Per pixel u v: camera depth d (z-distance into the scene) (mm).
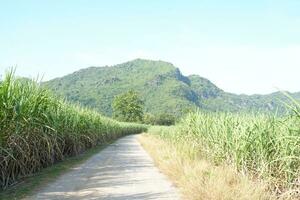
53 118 18984
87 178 15477
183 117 25750
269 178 10750
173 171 15539
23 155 14664
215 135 16359
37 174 16359
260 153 11836
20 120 14672
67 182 14430
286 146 10188
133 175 16375
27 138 15484
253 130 12562
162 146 27953
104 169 18500
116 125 60125
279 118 11422
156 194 11984
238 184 10758
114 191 12562
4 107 13734
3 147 13750
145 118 155375
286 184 10281
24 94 15531
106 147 36250
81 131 28922
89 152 29266
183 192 11711
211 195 10047
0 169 13602
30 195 11938
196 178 11805
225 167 13211
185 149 19000
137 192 12367
